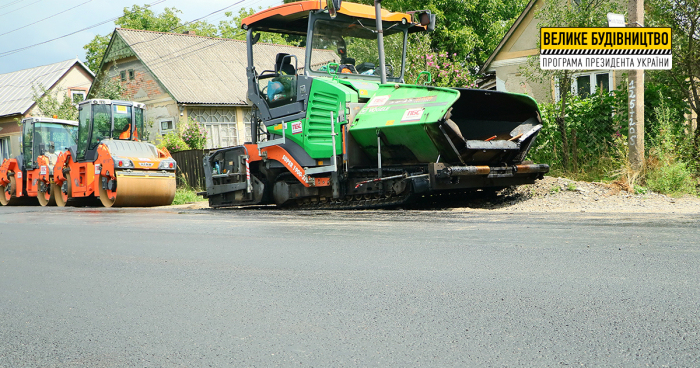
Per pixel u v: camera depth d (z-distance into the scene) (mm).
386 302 3158
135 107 14820
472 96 8148
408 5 26219
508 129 8961
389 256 4441
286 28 10352
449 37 26531
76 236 6793
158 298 3521
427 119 7797
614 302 2936
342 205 9438
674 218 6027
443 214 7480
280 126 9969
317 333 2695
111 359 2484
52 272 4543
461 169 7773
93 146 13961
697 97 10180
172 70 26391
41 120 16156
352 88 9180
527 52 17562
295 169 9797
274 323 2885
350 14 9578
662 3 9914
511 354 2305
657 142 9195
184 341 2676
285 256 4676
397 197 8609
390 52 10250
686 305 2826
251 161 10750
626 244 4484
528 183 8805
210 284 3820
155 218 8930
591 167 10445
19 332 2955
